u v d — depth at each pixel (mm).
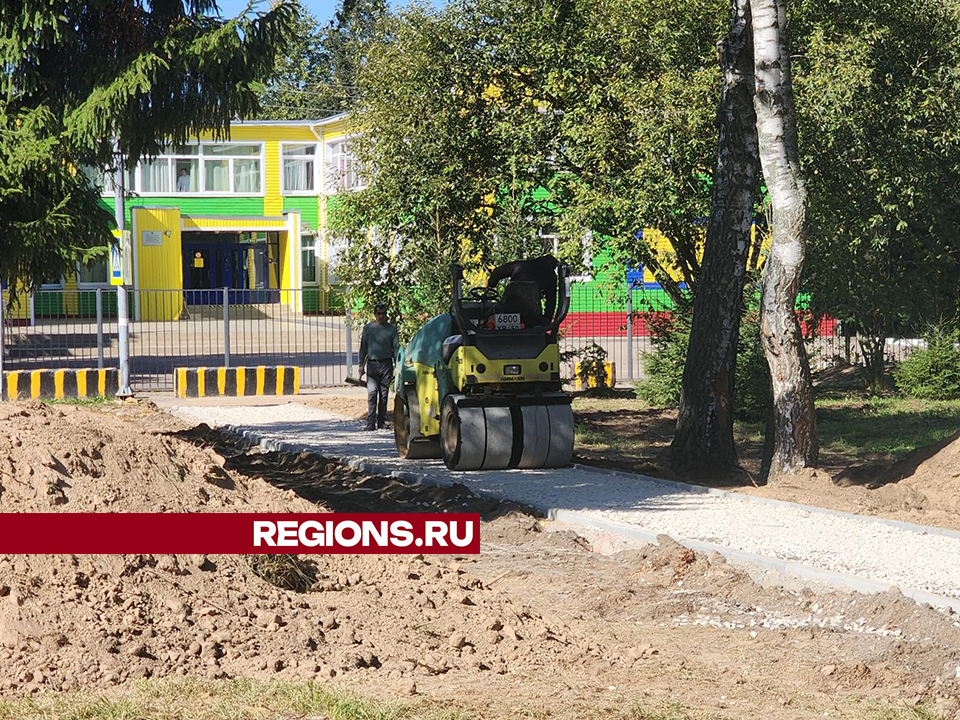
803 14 22375
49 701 7281
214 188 63938
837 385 31219
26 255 15781
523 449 17344
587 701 7629
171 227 60531
